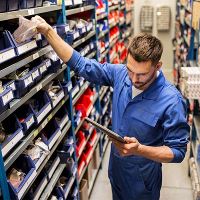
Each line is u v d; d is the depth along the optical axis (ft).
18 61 5.27
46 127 7.36
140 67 5.21
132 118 6.23
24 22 5.38
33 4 5.91
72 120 8.49
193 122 11.49
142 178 6.81
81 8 9.36
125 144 5.29
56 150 7.88
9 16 4.91
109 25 14.65
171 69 27.25
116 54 17.16
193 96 9.62
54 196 7.25
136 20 26.94
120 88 6.49
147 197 7.06
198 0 13.17
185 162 12.84
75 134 9.00
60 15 7.60
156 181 6.97
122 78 6.54
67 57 6.54
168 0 25.81
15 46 5.11
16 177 5.54
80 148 9.37
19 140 5.36
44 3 6.77
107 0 13.83
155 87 5.94
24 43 5.44
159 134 6.31
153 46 5.24
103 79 6.93
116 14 17.44
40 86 6.13
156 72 5.82
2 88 4.83
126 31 22.61
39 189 6.29
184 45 18.97
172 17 26.18
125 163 6.77
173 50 26.00
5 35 5.06
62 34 7.29
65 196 7.74
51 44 6.42
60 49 6.46
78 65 6.68
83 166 9.87
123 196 7.28
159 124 6.11
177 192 11.04
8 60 5.11
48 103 6.58
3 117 4.68
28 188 5.53
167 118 5.85
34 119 5.94
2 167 4.68
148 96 5.99
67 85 7.75
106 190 11.21
